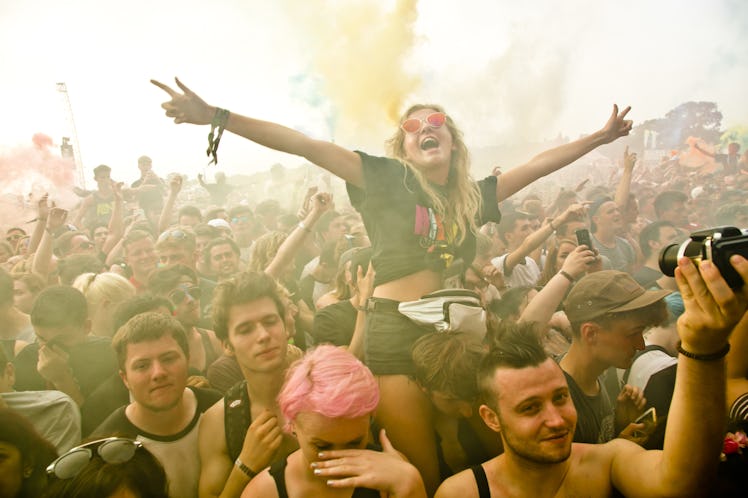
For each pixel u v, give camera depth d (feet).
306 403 4.57
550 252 11.85
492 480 4.85
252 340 5.82
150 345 5.83
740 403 4.77
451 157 7.20
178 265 9.41
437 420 6.08
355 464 4.58
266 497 4.88
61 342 7.55
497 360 4.70
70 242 14.49
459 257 6.91
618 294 6.44
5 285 9.18
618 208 15.23
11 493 4.70
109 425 6.02
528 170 7.70
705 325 3.35
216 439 5.97
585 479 4.73
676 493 3.93
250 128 6.26
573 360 6.75
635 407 6.52
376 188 6.64
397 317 6.34
